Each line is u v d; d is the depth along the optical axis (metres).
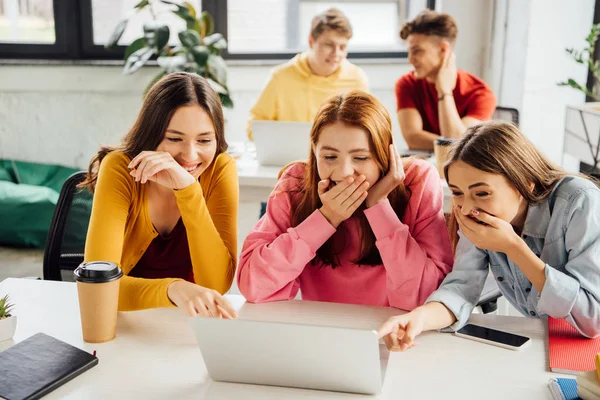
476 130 1.34
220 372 1.15
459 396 1.10
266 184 2.57
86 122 4.14
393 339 1.24
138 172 1.45
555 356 1.22
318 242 1.49
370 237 1.52
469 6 4.13
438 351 1.25
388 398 1.10
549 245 1.38
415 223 1.55
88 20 4.05
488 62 4.16
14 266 3.49
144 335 1.32
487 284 1.94
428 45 3.11
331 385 1.12
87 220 1.89
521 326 1.36
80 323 1.37
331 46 3.38
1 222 3.71
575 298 1.28
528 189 1.34
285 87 3.49
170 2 3.70
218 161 1.67
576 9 3.59
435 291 1.40
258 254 1.51
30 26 4.11
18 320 1.37
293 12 4.32
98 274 1.26
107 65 4.04
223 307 1.33
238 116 4.21
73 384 1.14
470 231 1.32
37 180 4.09
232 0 4.23
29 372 1.14
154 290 1.39
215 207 1.65
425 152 3.00
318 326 1.06
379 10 4.43
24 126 4.12
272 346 1.10
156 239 1.65
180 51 3.77
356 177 1.44
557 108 3.72
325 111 1.45
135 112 4.12
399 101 3.29
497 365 1.20
